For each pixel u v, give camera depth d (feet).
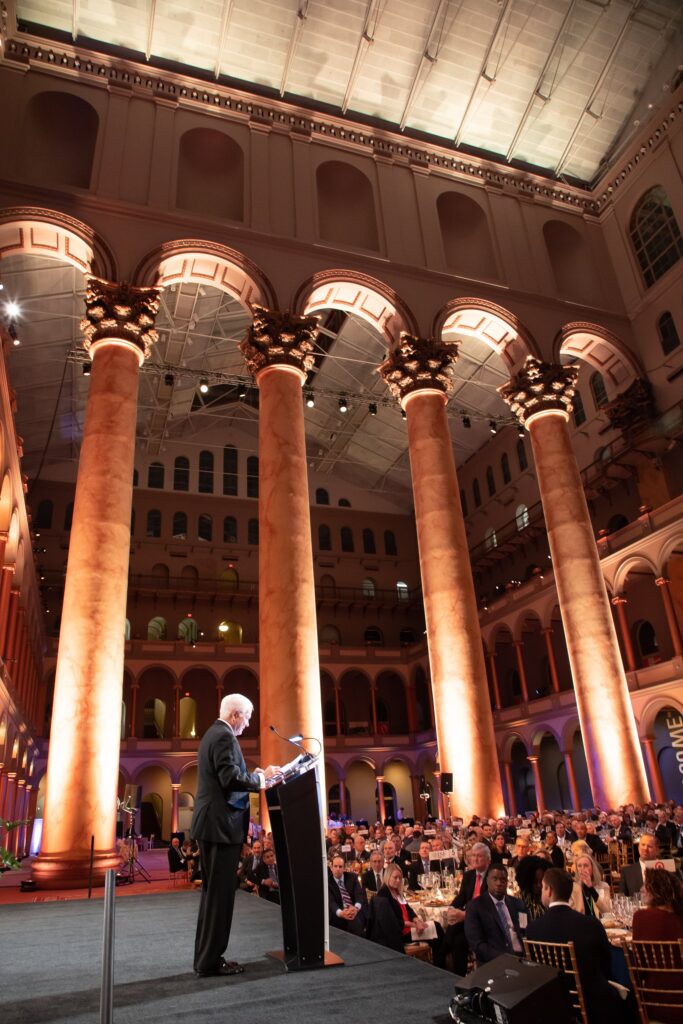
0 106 58.85
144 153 62.23
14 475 58.54
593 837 37.24
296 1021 10.38
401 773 132.67
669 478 81.41
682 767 80.23
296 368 55.83
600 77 77.41
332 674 126.52
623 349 76.54
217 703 123.54
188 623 128.47
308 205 66.08
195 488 133.80
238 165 66.95
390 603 140.36
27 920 21.58
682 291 72.74
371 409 104.32
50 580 119.55
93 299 52.54
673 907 13.66
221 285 63.41
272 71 71.92
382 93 74.95
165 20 67.51
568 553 59.06
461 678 49.83
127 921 20.88
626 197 80.74
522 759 110.63
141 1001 11.60
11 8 60.29
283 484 50.57
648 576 89.25
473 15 71.15
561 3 71.15
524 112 78.43
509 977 10.03
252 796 73.05
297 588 47.42
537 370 67.00
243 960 14.64
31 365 89.61
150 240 58.18
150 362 102.37
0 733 60.85
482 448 129.70
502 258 73.10
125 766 109.81
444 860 34.17
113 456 46.80
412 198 71.82
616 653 55.72
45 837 37.91
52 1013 10.93
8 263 71.10
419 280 66.90
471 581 53.16
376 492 147.33
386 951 15.40
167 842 114.52
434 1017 10.41
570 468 62.59
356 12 69.56
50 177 60.03
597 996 12.75
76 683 40.32
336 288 65.00
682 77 74.23
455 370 106.11
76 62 63.98
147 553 127.54
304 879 14.26
